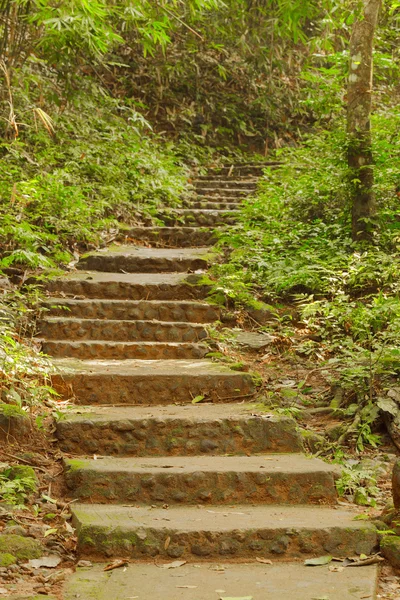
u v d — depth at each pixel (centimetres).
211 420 420
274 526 328
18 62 962
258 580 297
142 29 891
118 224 818
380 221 691
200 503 367
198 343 555
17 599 273
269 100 1369
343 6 680
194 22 1328
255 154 1320
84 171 899
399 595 289
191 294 639
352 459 428
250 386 489
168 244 819
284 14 929
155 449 414
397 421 450
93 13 760
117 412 447
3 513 337
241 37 1324
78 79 1030
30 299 577
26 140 905
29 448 404
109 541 319
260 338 580
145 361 529
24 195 713
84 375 476
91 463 386
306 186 809
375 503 370
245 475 371
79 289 630
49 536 328
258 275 678
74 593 282
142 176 962
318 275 647
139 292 635
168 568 311
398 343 500
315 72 1370
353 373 471
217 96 1382
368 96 687
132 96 1329
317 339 580
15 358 441
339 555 324
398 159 718
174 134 1307
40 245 695
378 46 912
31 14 848
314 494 371
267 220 797
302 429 443
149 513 349
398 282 598
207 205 948
